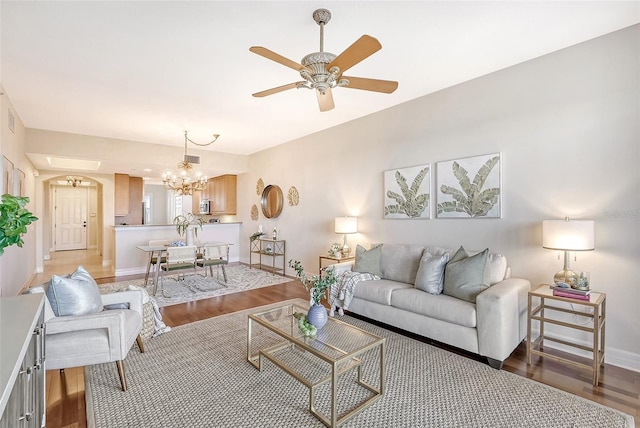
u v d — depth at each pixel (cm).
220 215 866
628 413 191
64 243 1017
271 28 237
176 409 196
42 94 357
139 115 437
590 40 260
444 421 185
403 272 353
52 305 208
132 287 281
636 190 242
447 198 356
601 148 257
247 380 230
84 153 534
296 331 235
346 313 376
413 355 269
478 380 229
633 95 243
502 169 313
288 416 190
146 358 264
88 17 221
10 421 94
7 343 111
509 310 246
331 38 251
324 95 253
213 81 329
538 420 185
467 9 217
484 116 326
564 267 255
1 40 249
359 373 225
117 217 770
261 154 688
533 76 292
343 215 492
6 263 358
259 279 564
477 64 302
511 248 309
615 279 252
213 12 217
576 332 273
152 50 267
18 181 415
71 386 223
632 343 244
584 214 266
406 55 282
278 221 639
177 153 638
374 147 441
